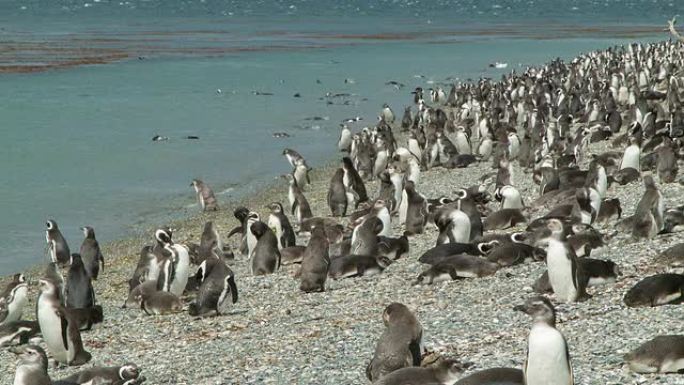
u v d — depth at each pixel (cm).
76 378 1438
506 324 1545
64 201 3450
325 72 8188
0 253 2773
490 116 4853
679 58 6512
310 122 5562
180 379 1468
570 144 3584
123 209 3338
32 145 4588
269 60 9119
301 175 3566
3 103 5981
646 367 1169
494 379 1112
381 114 5650
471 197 2528
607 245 2022
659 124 3781
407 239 2306
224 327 1784
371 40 12012
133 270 2520
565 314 1538
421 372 1170
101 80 7269
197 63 8688
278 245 2412
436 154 3825
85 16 17775
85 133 4972
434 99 6500
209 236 2412
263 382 1385
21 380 1284
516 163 3731
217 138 4922
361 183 3177
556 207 2372
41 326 1606
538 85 5884
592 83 5716
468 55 9981
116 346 1744
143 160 4278
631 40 12012
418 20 18212
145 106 6019
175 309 1945
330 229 2527
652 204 2028
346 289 1969
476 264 1905
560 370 1048
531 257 2000
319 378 1369
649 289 1512
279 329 1714
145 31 13112
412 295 1839
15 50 9344
